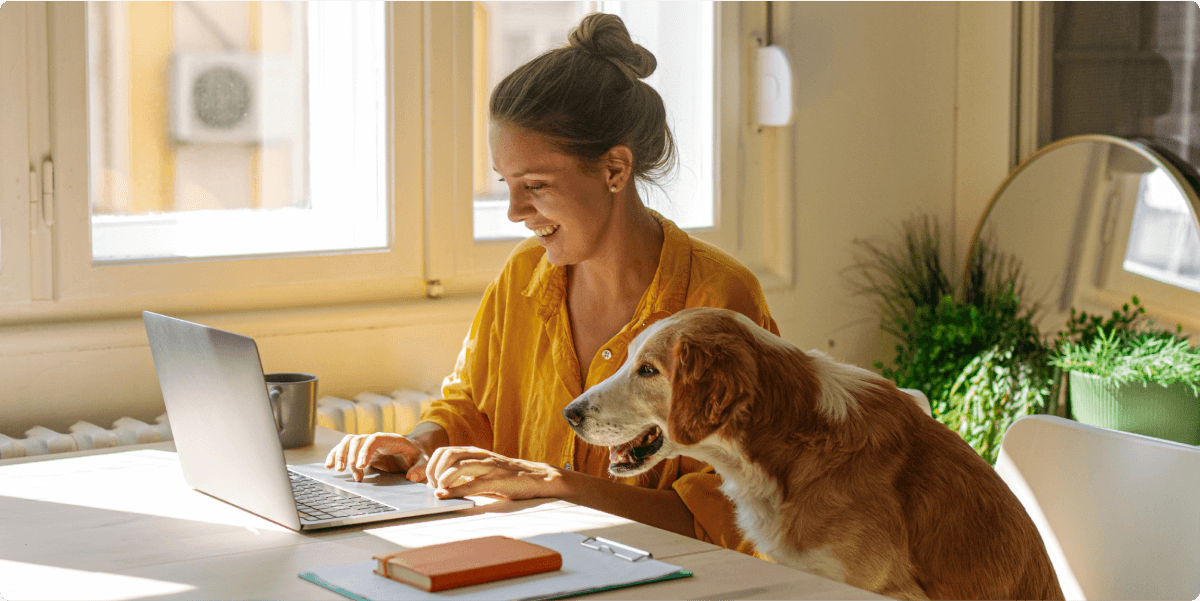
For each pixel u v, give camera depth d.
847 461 1.24
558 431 1.51
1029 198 3.07
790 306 3.01
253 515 1.18
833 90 3.05
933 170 3.30
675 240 1.51
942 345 2.79
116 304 2.08
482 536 1.06
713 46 2.84
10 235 1.95
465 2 2.42
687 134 2.86
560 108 1.39
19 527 1.13
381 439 1.38
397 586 0.89
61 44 1.98
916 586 1.20
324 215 2.37
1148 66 2.84
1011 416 2.68
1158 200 2.77
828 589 0.91
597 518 1.17
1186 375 2.42
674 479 1.47
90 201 2.04
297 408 1.62
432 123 2.40
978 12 3.24
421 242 2.43
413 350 2.39
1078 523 1.44
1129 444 1.40
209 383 1.18
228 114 2.24
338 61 2.35
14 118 1.94
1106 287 2.88
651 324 1.40
